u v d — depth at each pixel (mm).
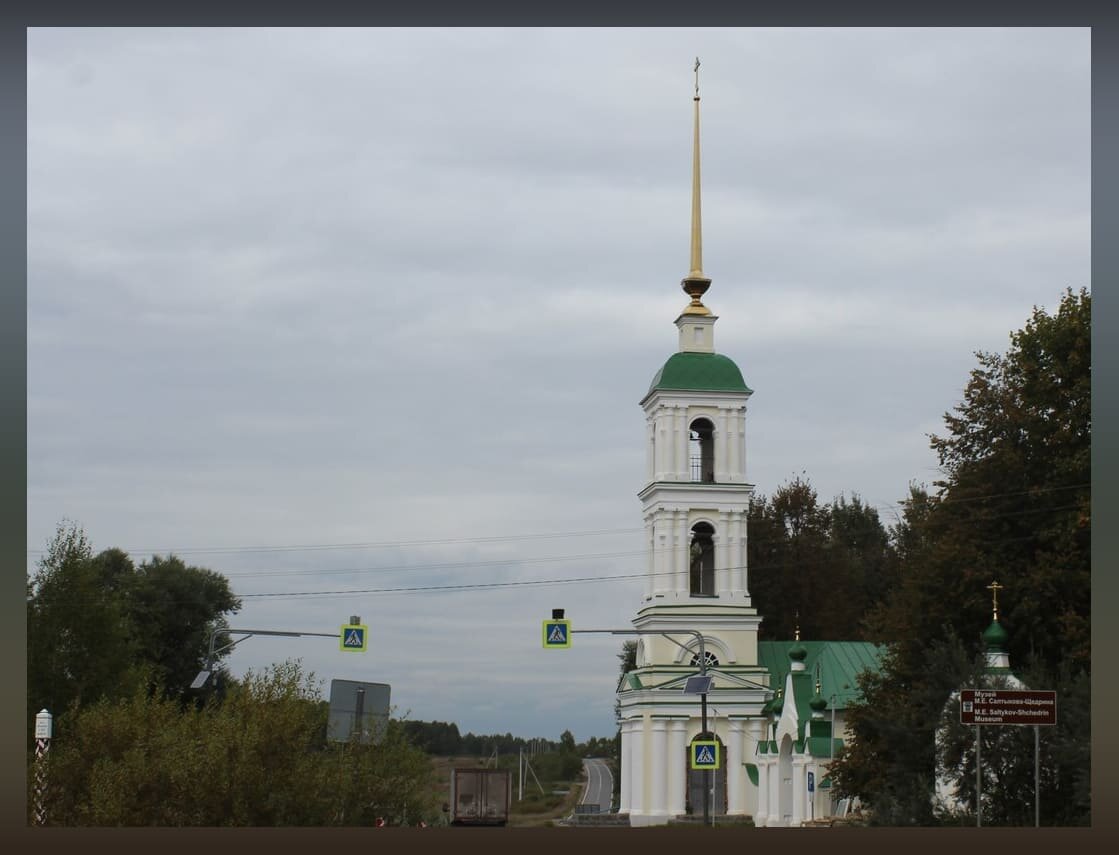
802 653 99625
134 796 51375
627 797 108125
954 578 74875
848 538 145750
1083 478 74125
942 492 78312
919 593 75312
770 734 104062
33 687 78625
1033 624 73688
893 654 75875
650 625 109000
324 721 58844
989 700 56562
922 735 63969
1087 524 71562
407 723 60312
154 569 120188
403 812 58188
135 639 104750
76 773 54625
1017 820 57750
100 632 81188
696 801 105875
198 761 51750
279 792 52312
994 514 75625
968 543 75062
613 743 130500
